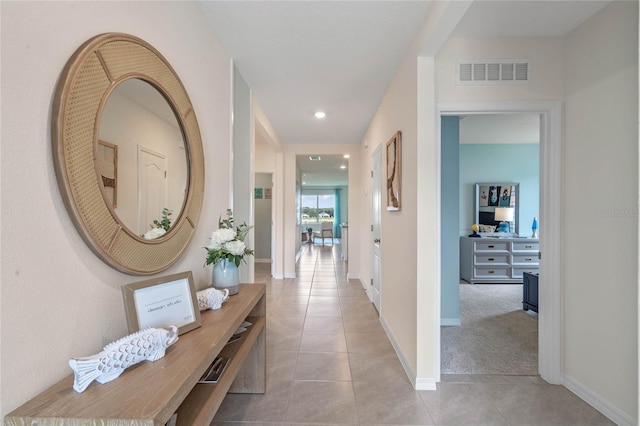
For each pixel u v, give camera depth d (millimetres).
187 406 1075
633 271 1612
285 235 5453
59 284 828
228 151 2168
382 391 1964
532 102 2082
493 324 3244
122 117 1048
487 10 1817
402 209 2344
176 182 1392
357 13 1791
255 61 2344
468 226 5516
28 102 744
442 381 2090
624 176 1652
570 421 1691
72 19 863
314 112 3576
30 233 750
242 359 1437
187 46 1573
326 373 2188
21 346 729
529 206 5469
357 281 5195
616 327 1693
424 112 1955
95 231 916
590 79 1854
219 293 1436
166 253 1289
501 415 1736
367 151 4375
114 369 821
